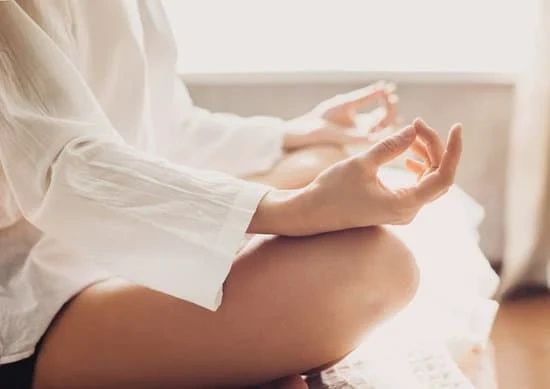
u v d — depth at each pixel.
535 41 1.36
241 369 0.74
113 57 0.87
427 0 1.48
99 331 0.75
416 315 0.92
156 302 0.73
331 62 1.52
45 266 0.79
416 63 1.52
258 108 1.54
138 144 0.90
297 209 0.66
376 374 0.79
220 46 1.52
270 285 0.69
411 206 0.66
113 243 0.68
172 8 1.49
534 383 1.21
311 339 0.71
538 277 1.50
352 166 0.66
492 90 1.51
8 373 0.80
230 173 1.10
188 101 1.13
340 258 0.68
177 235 0.66
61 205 0.69
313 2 1.49
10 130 0.70
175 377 0.76
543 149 1.40
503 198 1.57
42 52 0.73
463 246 1.10
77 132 0.70
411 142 0.66
